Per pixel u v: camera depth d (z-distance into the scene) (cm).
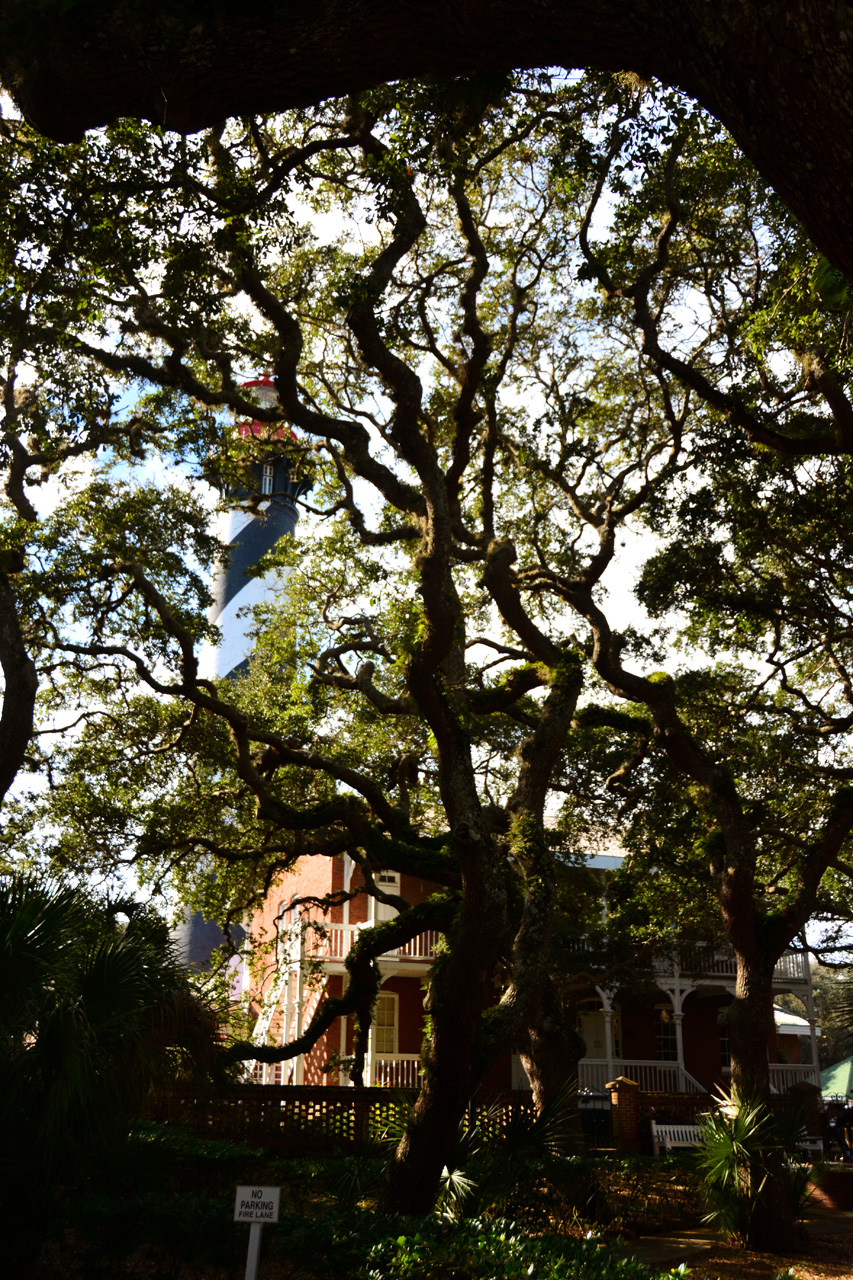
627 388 1870
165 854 1988
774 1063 2928
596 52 454
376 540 1648
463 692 1134
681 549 1622
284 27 495
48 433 1551
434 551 1025
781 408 1505
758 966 1399
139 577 1688
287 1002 2905
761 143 385
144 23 506
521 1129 1109
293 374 1244
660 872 2155
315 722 1864
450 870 1580
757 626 1694
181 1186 1022
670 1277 561
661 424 1856
